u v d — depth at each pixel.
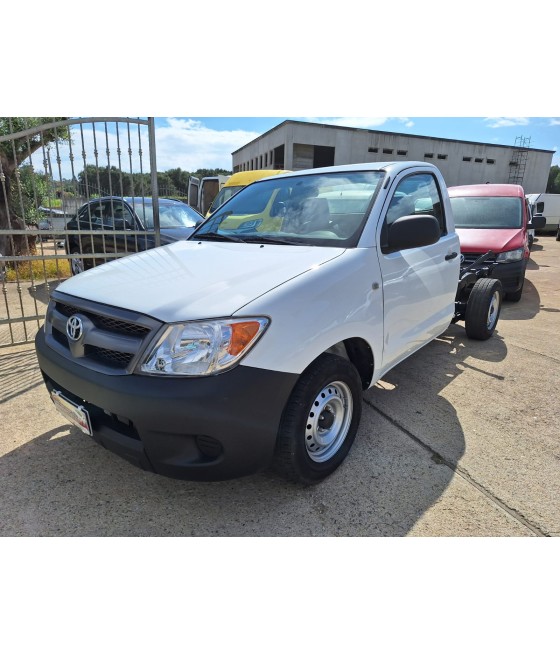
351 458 2.89
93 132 4.73
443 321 4.00
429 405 3.64
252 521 2.36
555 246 18.09
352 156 32.22
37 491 2.57
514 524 2.34
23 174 8.65
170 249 3.20
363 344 2.84
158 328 2.07
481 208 7.84
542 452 2.99
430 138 34.66
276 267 2.51
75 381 2.25
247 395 2.05
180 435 2.03
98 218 8.01
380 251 2.90
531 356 4.80
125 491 2.59
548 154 40.56
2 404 3.61
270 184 3.70
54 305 2.70
